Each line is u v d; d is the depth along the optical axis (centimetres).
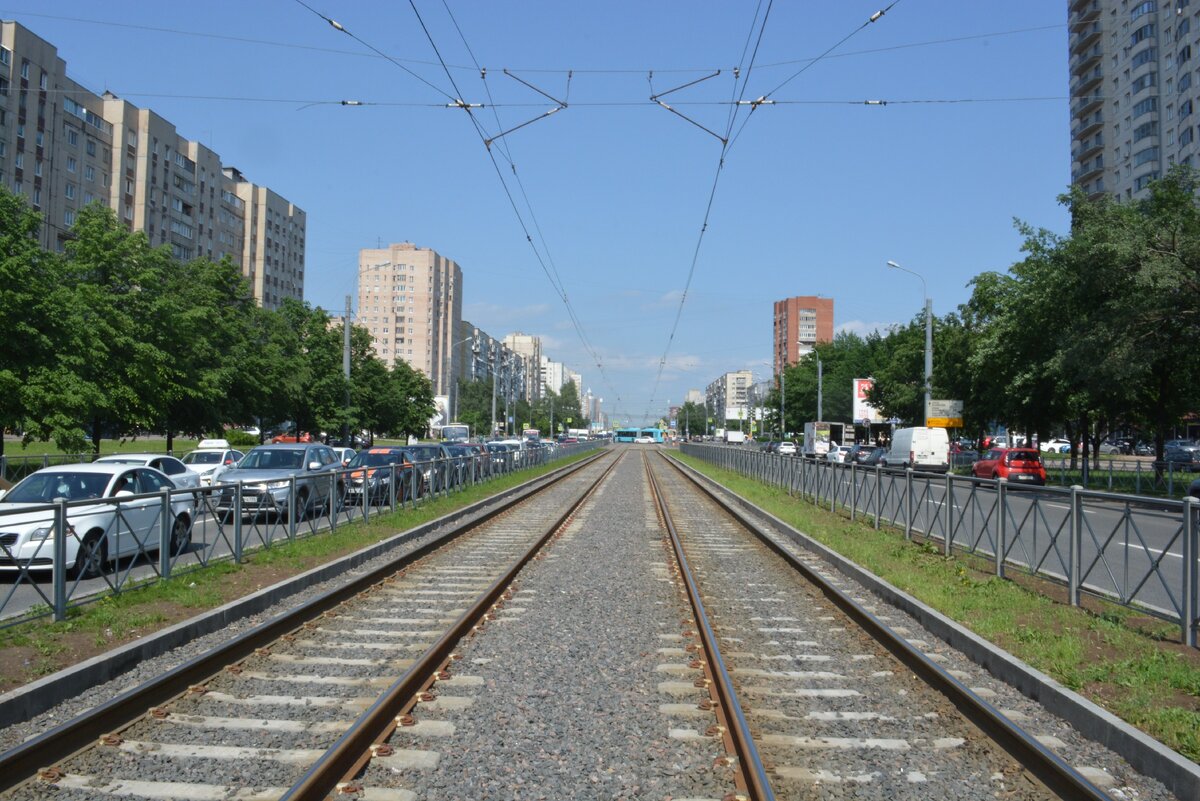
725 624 956
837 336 10681
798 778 526
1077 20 8156
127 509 995
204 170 8562
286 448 2078
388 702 615
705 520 2162
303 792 465
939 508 1447
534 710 646
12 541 845
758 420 14488
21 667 702
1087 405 3422
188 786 503
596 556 1491
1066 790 497
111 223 3144
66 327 2547
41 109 6159
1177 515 803
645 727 612
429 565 1355
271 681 713
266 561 1249
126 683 695
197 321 3316
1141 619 867
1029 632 833
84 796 491
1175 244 2541
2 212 2514
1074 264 2720
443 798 493
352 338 5234
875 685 727
